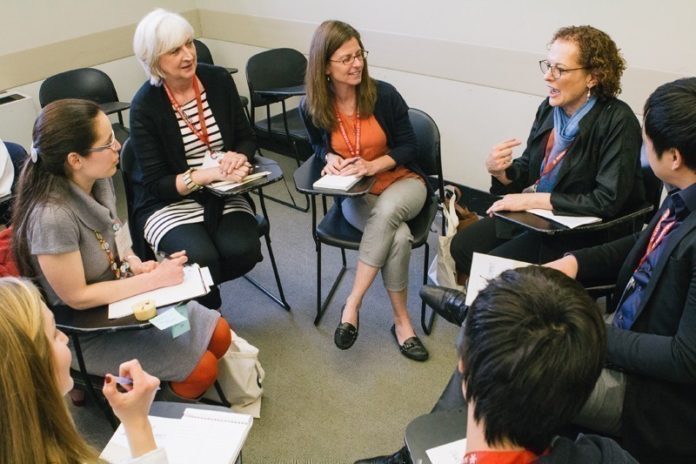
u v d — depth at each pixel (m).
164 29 2.11
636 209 1.92
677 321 1.30
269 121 3.45
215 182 2.20
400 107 2.38
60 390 0.92
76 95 3.35
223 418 1.30
